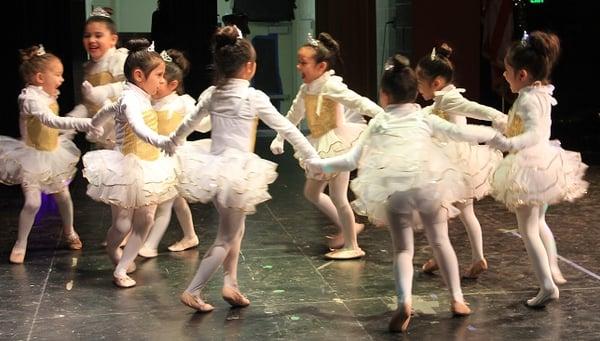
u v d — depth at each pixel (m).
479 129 3.70
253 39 11.63
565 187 3.90
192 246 5.17
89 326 3.74
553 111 9.84
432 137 3.78
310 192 4.90
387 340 3.52
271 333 3.62
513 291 4.17
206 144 4.10
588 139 9.45
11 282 4.48
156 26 9.16
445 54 4.36
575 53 9.66
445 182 3.68
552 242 4.27
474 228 4.33
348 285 4.32
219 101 3.87
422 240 5.26
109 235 4.45
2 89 8.82
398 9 8.73
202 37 9.15
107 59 5.34
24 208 4.87
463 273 4.48
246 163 3.82
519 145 3.71
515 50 3.96
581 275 4.42
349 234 4.85
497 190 3.96
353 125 4.73
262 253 5.00
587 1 9.48
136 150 4.34
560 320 3.72
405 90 3.74
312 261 4.80
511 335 3.54
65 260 4.93
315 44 4.70
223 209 3.80
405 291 3.58
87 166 4.32
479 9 8.28
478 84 8.43
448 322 3.72
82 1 9.07
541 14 9.48
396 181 3.62
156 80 4.37
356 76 9.11
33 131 4.83
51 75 4.82
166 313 3.91
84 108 5.16
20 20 8.80
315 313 3.88
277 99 11.77
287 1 11.54
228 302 3.95
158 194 4.31
